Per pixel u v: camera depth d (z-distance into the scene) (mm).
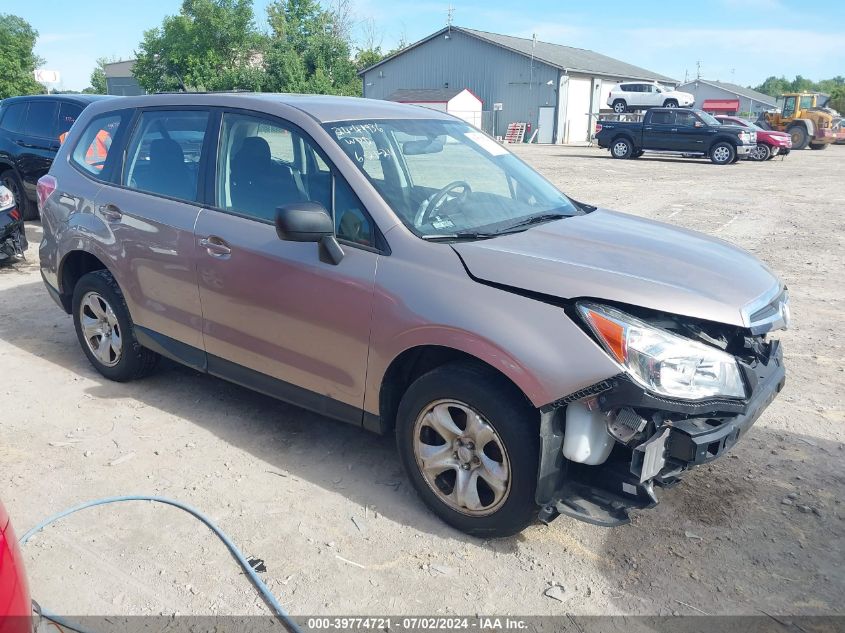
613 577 3039
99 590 2920
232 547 3164
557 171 21766
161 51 52156
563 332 2844
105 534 3273
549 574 3055
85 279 4789
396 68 50375
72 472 3777
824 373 5254
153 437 4164
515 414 2967
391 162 3738
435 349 3260
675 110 26594
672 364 2758
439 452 3271
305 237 3264
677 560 3146
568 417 2895
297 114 3787
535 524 3404
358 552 3174
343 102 4172
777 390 3244
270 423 4379
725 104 65375
